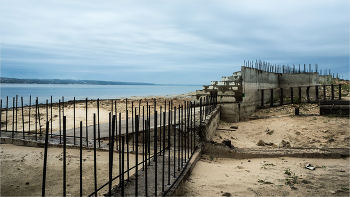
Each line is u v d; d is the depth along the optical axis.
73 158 5.90
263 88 17.34
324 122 10.05
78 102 22.08
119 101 23.61
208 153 6.99
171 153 6.28
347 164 5.86
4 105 22.41
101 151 6.55
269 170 5.48
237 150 7.11
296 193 4.03
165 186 3.78
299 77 19.94
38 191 4.09
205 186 4.36
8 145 7.12
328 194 3.95
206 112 9.41
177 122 7.83
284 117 11.93
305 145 8.20
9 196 3.90
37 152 6.39
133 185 3.80
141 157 6.06
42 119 12.45
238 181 4.67
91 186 4.31
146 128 3.88
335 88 22.39
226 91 13.96
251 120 13.27
